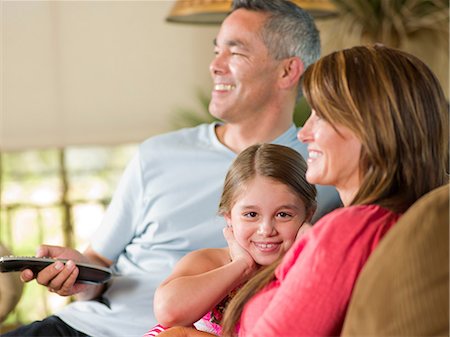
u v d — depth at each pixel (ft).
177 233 8.30
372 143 5.12
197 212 8.30
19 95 15.57
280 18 8.38
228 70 8.36
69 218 16.10
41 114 15.70
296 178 6.34
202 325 6.47
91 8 15.79
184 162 8.40
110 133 16.01
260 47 8.31
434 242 4.30
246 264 6.22
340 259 4.82
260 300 5.41
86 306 8.25
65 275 7.58
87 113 15.90
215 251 6.75
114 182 16.29
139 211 8.54
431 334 4.23
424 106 5.18
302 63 8.48
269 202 6.25
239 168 6.40
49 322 8.09
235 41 8.34
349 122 5.16
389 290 4.32
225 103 8.35
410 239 4.34
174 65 16.19
